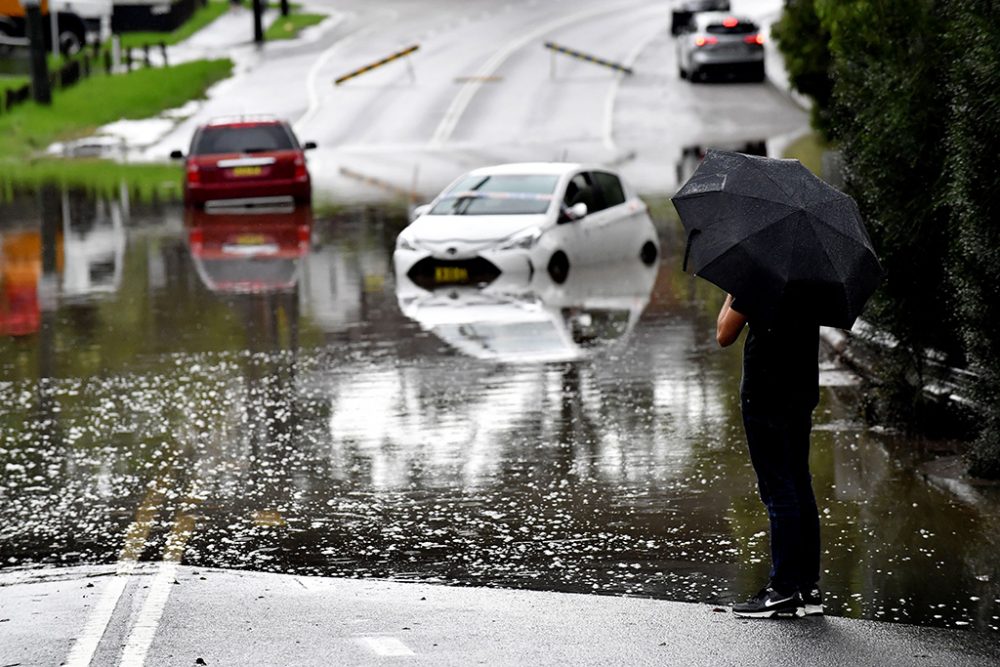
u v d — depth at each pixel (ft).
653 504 75.25
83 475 83.10
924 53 83.61
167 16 532.73
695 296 142.20
